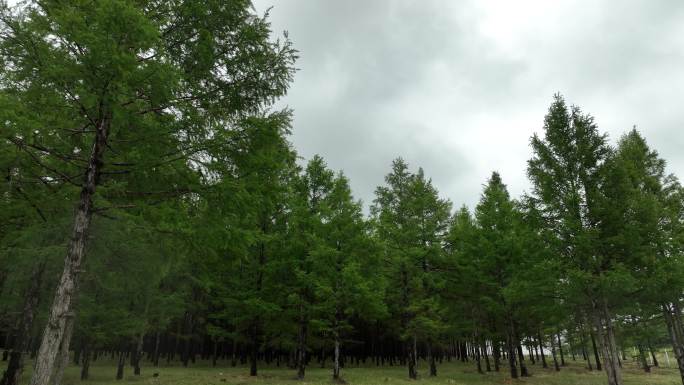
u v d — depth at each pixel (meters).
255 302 21.56
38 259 10.29
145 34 5.91
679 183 20.73
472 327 28.23
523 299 20.64
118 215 9.14
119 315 20.58
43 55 6.36
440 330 24.56
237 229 8.31
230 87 8.73
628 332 22.91
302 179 24.50
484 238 24.20
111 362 36.66
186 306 31.17
